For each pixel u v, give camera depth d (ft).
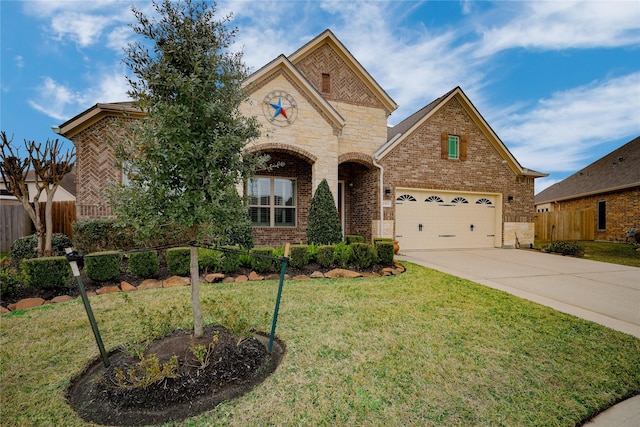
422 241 39.37
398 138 37.93
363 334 12.71
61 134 29.89
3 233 35.63
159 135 9.02
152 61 9.48
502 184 42.52
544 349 11.73
